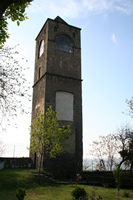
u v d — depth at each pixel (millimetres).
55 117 23656
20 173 21828
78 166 26422
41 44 33281
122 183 19812
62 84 29172
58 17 33438
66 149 26547
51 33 30859
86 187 19062
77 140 27797
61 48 30938
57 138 22500
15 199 13250
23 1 8289
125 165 32688
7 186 16938
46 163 24812
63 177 25078
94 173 26297
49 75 28656
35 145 22547
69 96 29250
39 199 13484
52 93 28109
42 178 21469
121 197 14992
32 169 25953
